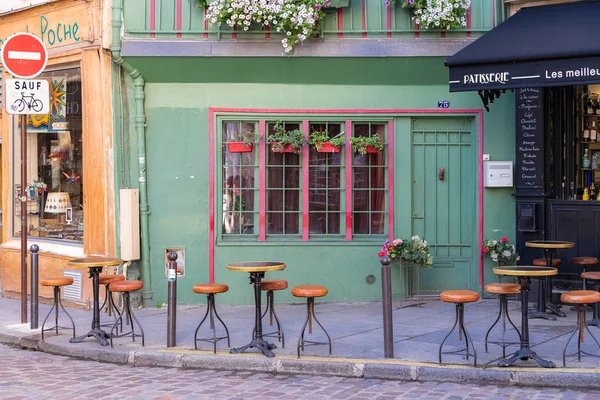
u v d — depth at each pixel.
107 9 10.27
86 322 9.68
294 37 9.95
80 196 10.95
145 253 10.55
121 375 7.26
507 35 9.16
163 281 10.63
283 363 7.34
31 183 11.81
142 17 10.27
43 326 8.71
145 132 10.60
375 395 6.43
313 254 10.66
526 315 7.03
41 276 11.38
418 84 10.62
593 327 8.71
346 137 10.69
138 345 8.16
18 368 7.61
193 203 10.66
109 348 8.05
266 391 6.58
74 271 10.84
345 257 10.68
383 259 7.44
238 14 9.87
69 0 10.73
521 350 7.02
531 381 6.70
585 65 8.25
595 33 8.62
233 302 10.66
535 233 10.34
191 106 10.62
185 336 8.61
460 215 10.85
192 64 10.31
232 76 10.50
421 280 10.83
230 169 10.75
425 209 10.84
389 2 10.20
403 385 6.80
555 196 10.41
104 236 10.41
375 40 10.24
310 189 10.77
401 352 7.63
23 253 9.59
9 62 9.20
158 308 10.51
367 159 10.80
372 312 9.91
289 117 10.65
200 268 10.66
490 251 10.45
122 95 10.46
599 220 9.99
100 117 10.41
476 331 8.61
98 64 10.41
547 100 10.27
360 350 7.73
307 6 9.89
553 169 10.40
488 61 8.71
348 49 10.16
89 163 10.59
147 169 10.61
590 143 10.42
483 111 10.63
